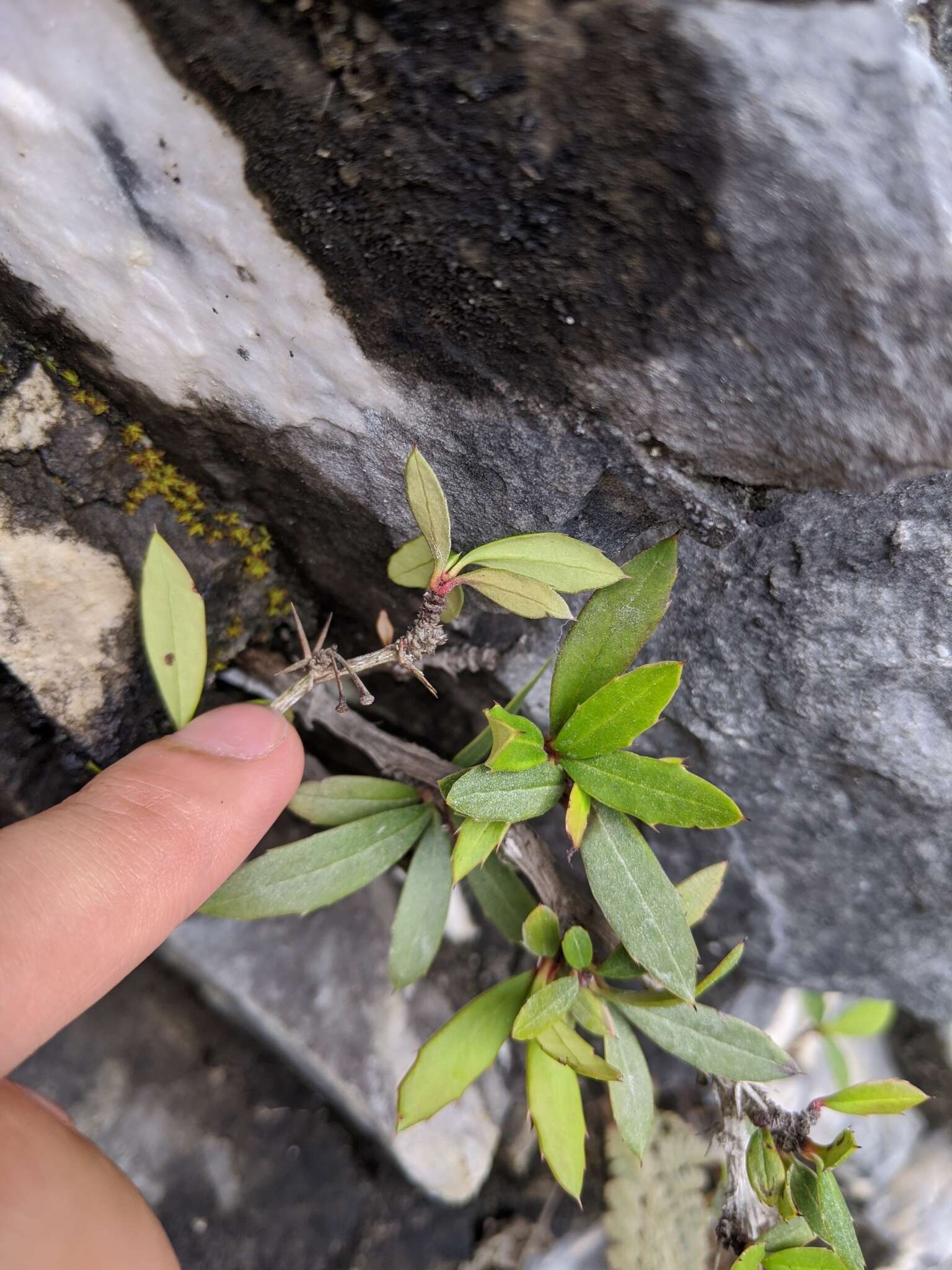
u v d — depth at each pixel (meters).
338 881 0.10
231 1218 0.14
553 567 0.09
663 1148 0.14
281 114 0.08
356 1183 0.14
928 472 0.08
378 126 0.08
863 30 0.07
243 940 0.14
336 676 0.09
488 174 0.08
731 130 0.07
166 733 0.12
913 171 0.07
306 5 0.07
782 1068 0.09
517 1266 0.14
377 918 0.15
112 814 0.09
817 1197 0.09
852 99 0.07
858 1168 0.15
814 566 0.10
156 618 0.09
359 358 0.09
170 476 0.11
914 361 0.08
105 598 0.11
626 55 0.07
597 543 0.10
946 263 0.07
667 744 0.12
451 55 0.07
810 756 0.11
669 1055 0.15
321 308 0.09
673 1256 0.14
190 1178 0.14
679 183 0.07
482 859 0.09
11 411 0.10
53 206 0.09
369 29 0.07
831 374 0.08
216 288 0.09
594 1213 0.14
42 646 0.11
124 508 0.11
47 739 0.11
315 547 0.12
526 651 0.12
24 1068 0.13
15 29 0.08
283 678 0.12
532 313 0.08
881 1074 0.16
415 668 0.09
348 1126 0.14
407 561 0.10
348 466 0.10
